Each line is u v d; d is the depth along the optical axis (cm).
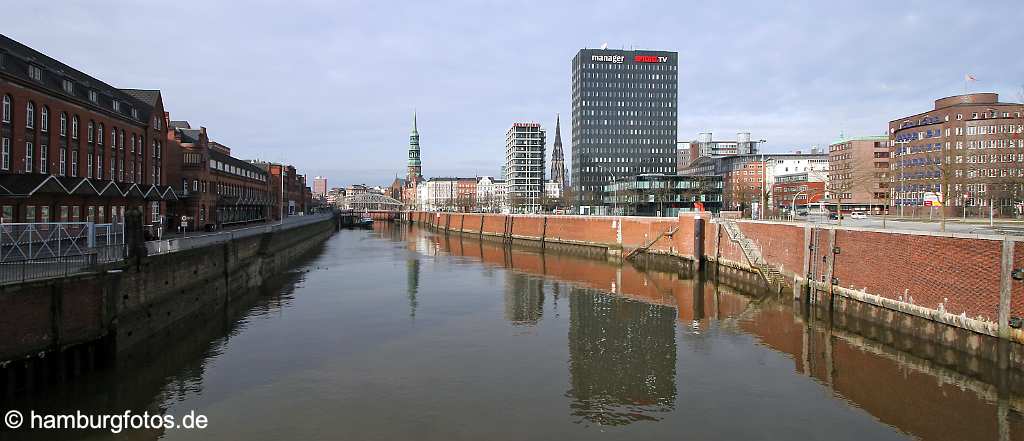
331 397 2469
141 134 6350
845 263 4066
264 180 13212
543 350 3241
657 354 3178
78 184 4716
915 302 3272
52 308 2377
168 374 2742
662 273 6906
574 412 2331
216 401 2406
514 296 5034
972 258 2852
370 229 19325
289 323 3850
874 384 2684
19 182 4125
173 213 7456
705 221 7088
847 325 3912
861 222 7225
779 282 5138
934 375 2820
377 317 4062
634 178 14538
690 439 2092
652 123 18500
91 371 2567
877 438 2103
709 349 3288
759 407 2398
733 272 6212
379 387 2597
